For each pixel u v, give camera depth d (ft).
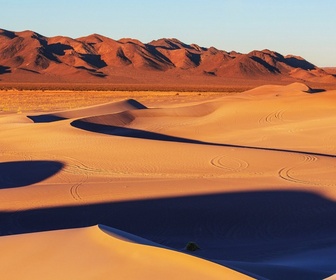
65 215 70.08
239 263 42.29
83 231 41.04
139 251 33.63
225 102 215.72
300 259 49.75
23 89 485.56
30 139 136.67
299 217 67.46
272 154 110.83
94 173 98.63
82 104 297.94
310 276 38.42
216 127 177.37
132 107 236.02
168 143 124.36
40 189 83.92
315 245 57.62
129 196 76.38
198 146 120.98
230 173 94.12
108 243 36.42
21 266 33.71
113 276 30.48
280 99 204.23
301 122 171.22
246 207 70.28
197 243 60.29
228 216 67.72
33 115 192.95
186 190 79.00
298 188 79.46
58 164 107.96
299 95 227.40
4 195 80.38
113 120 183.32
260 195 75.51
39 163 109.70
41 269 32.83
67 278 31.07
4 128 156.56
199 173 95.14
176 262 31.04
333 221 66.23
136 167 102.73
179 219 67.26
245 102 206.80
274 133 159.53
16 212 71.72
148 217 68.23
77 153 117.80
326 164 100.32
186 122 188.96
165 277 29.35
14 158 116.06
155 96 386.11
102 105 228.43
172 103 290.15
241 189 79.05
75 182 89.92
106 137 134.41
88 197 77.00
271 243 59.41
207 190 78.69
